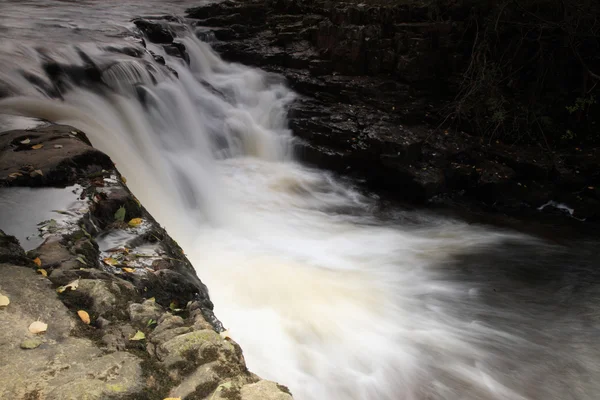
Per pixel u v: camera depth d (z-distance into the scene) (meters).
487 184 10.31
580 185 10.30
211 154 11.08
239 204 9.54
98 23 12.90
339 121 11.27
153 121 10.05
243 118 11.91
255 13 15.28
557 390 5.22
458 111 10.92
